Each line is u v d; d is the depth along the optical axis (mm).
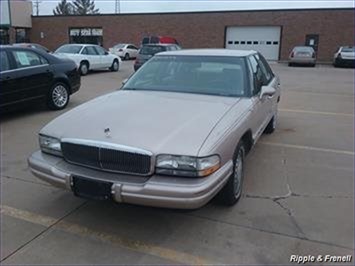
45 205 3914
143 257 3066
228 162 3373
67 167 3316
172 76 4652
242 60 4719
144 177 3061
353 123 7766
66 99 8844
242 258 3047
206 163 3012
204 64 4715
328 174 4824
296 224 3551
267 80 5672
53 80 8320
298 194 4207
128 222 3582
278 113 8734
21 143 6043
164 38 30875
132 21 35219
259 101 4570
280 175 4770
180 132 3207
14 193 4188
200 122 3408
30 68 7727
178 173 2998
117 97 4273
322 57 31016
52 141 3455
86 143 3186
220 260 3025
